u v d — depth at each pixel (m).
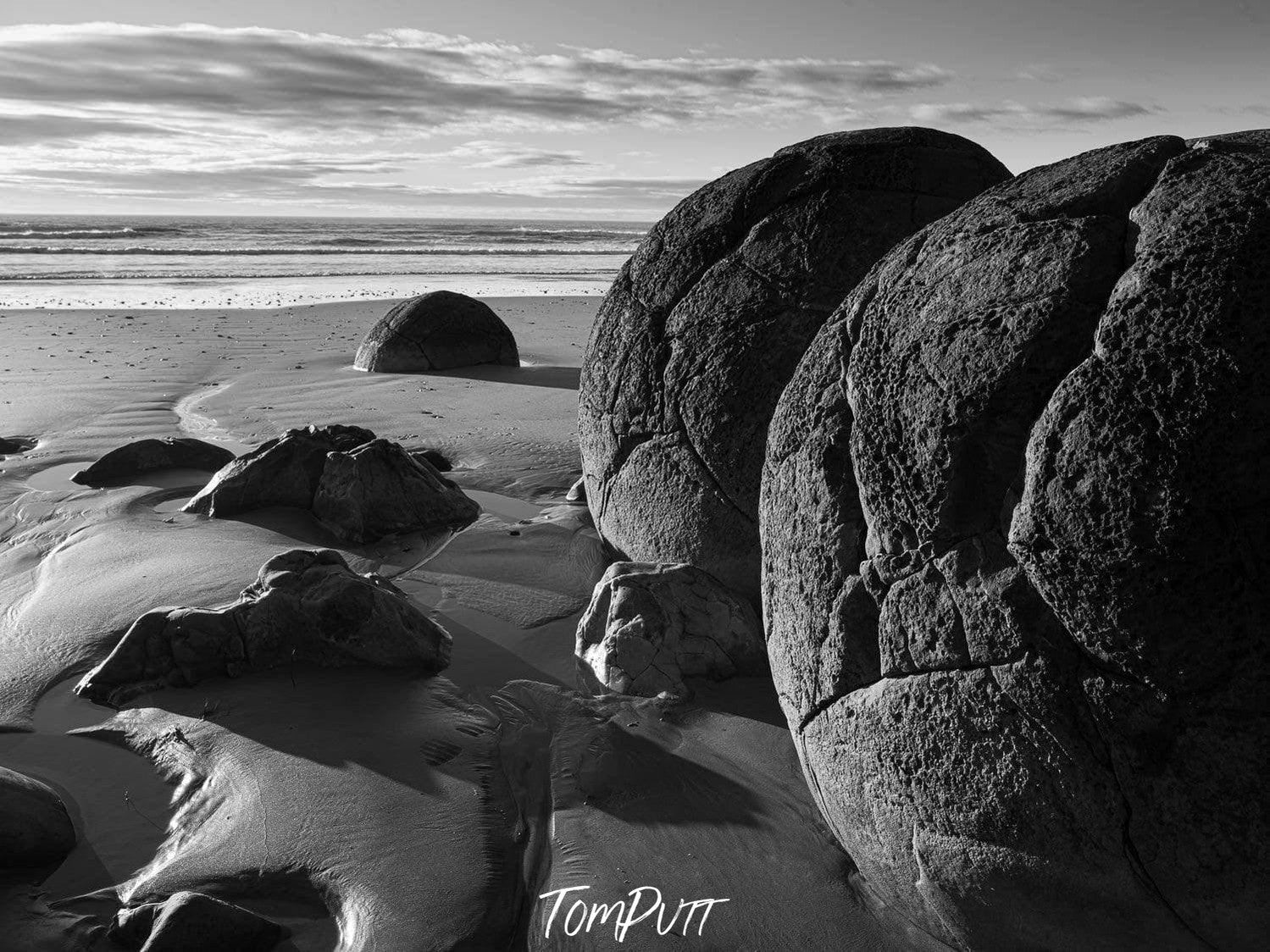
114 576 5.77
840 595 3.11
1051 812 2.60
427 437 9.28
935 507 2.80
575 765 4.07
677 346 5.29
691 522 5.16
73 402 10.63
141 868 3.43
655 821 3.73
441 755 4.07
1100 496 2.45
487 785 3.88
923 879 2.95
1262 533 2.29
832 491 3.18
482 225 104.31
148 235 48.44
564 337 16.84
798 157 5.42
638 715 4.47
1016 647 2.63
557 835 3.65
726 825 3.70
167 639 4.65
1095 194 2.81
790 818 3.75
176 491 7.50
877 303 3.15
